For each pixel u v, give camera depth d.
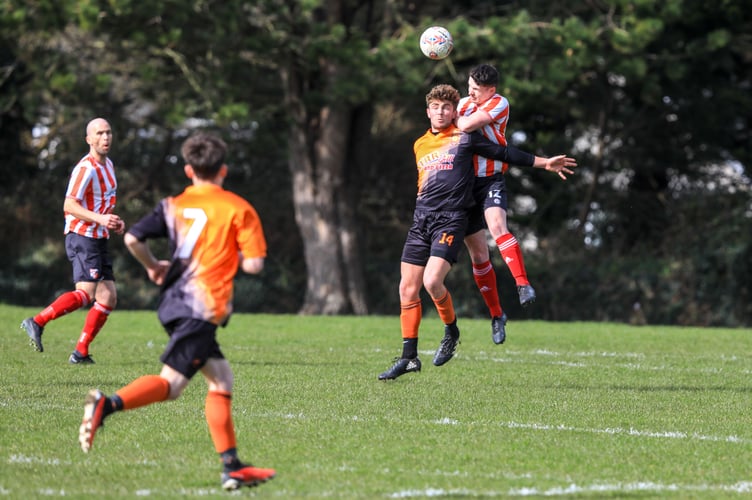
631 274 107.06
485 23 90.00
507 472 22.66
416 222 34.03
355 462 23.39
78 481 21.36
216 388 21.23
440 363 35.53
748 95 116.31
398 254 120.62
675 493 21.05
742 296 104.31
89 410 20.03
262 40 83.94
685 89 112.94
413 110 122.56
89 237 38.88
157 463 23.05
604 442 25.97
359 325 64.62
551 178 121.94
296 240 118.44
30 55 98.19
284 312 116.12
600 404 32.03
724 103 113.94
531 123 119.25
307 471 22.50
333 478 21.91
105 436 25.77
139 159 122.88
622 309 106.81
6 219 118.38
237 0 82.56
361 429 27.11
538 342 54.25
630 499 20.56
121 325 60.56
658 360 45.94
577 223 121.56
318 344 51.22
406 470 22.69
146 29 85.31
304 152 98.69
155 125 120.62
